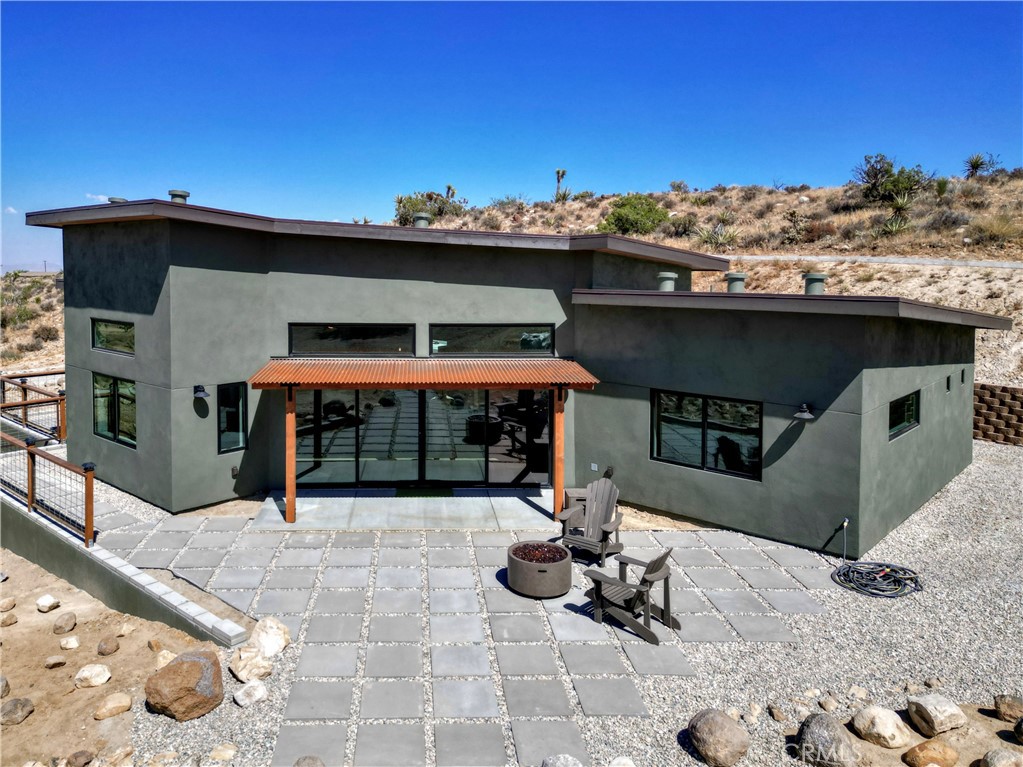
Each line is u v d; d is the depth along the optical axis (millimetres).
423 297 14141
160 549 11086
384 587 9875
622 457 13766
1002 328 16000
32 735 7086
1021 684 7617
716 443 12531
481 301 14266
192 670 7082
